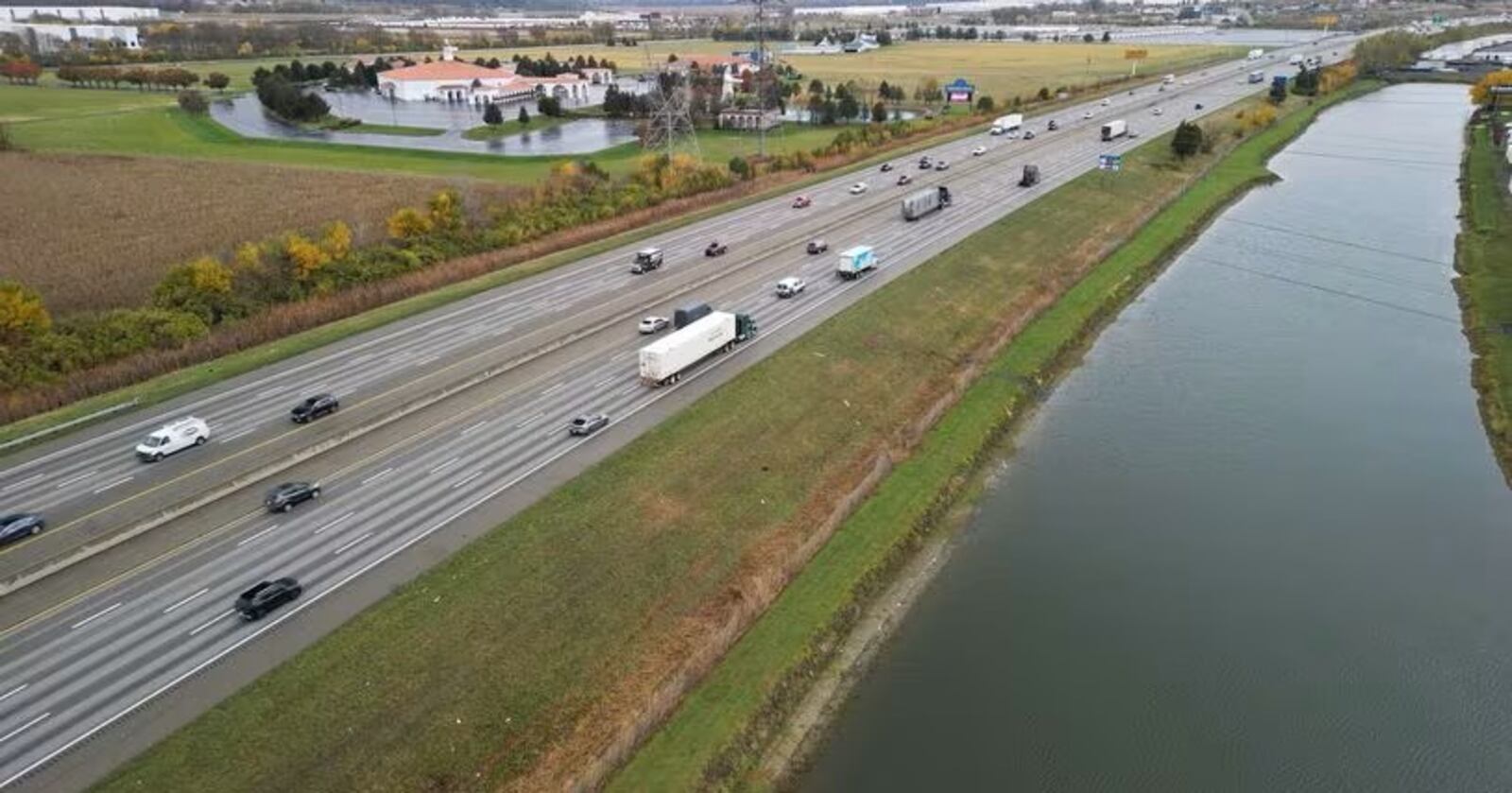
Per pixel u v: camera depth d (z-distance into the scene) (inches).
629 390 3004.4
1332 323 3875.5
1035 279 4222.4
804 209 5315.0
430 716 1745.8
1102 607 2204.7
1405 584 2292.1
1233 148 6919.3
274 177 5871.1
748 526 2386.8
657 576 2169.0
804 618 2087.8
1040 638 2100.1
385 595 2034.9
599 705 1806.1
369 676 1820.9
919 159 6707.7
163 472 2513.5
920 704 1909.4
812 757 1777.8
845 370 3223.4
